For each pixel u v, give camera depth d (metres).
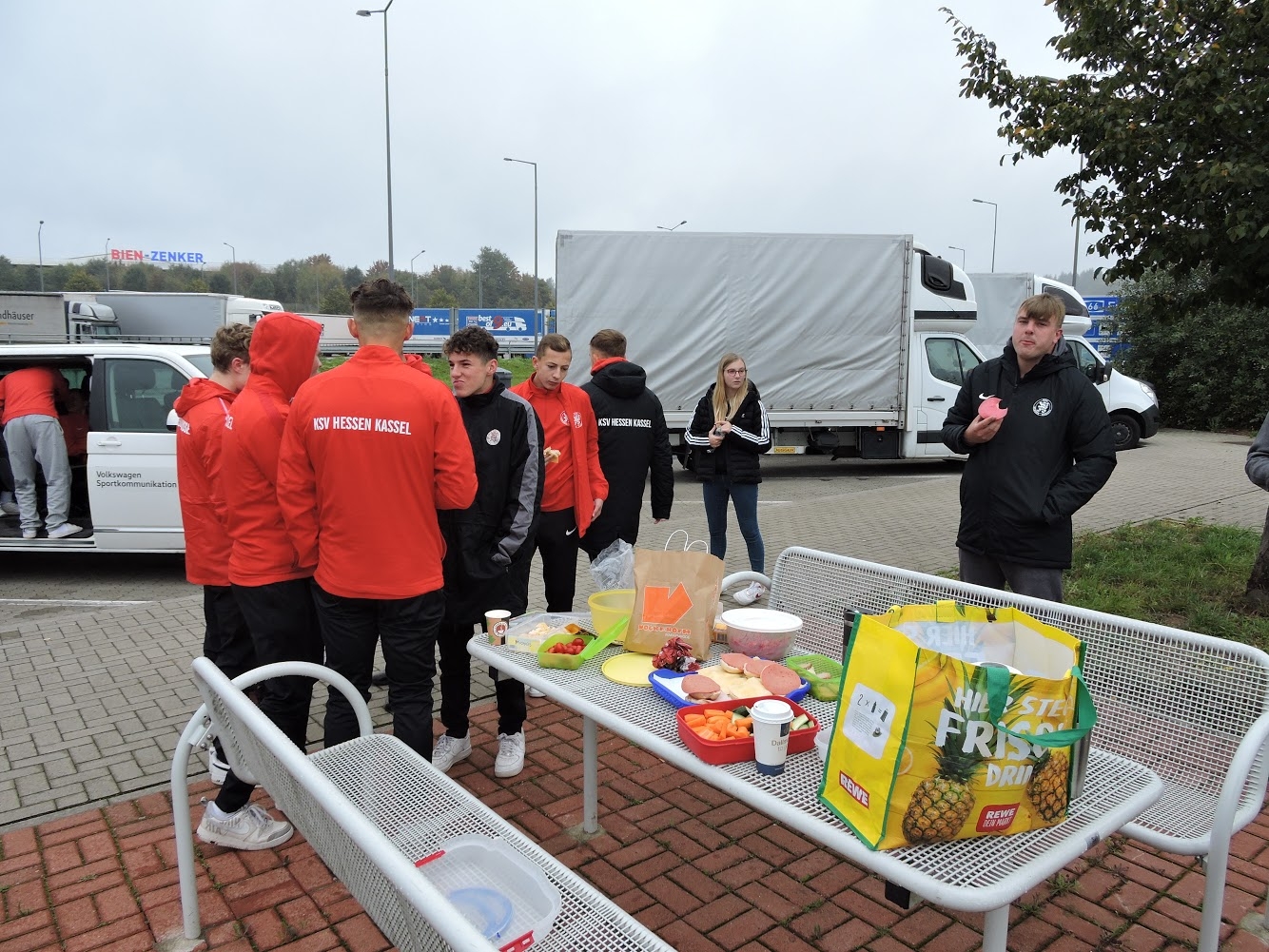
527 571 3.53
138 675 4.57
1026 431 3.31
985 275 15.39
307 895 2.70
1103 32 5.43
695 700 2.23
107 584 6.79
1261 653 2.30
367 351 2.62
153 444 6.34
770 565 7.04
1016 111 6.07
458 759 3.57
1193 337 18.62
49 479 6.45
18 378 6.43
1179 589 5.84
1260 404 17.83
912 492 10.90
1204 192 4.89
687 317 11.09
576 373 11.09
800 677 2.41
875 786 1.62
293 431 2.62
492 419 3.19
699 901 2.68
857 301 11.35
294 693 2.91
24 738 3.81
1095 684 2.62
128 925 2.55
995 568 3.54
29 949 2.45
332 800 1.68
